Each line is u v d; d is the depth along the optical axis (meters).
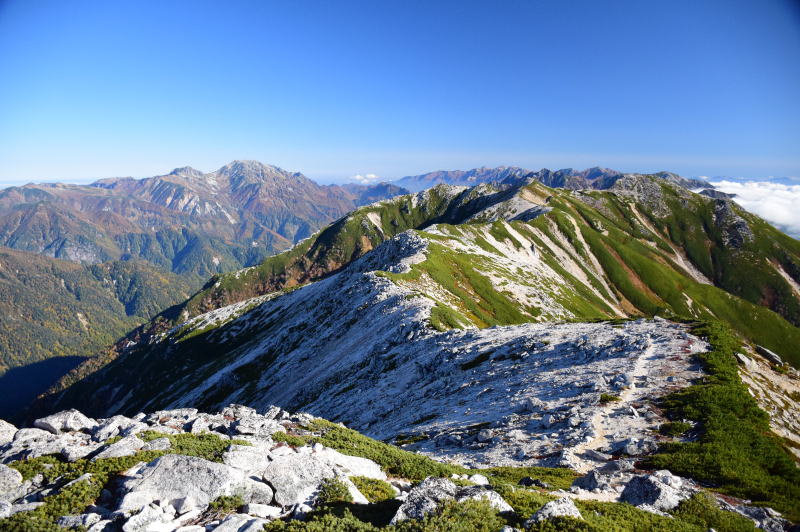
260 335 145.88
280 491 14.90
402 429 41.47
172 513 13.47
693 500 16.80
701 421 25.81
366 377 63.59
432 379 51.91
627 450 23.98
